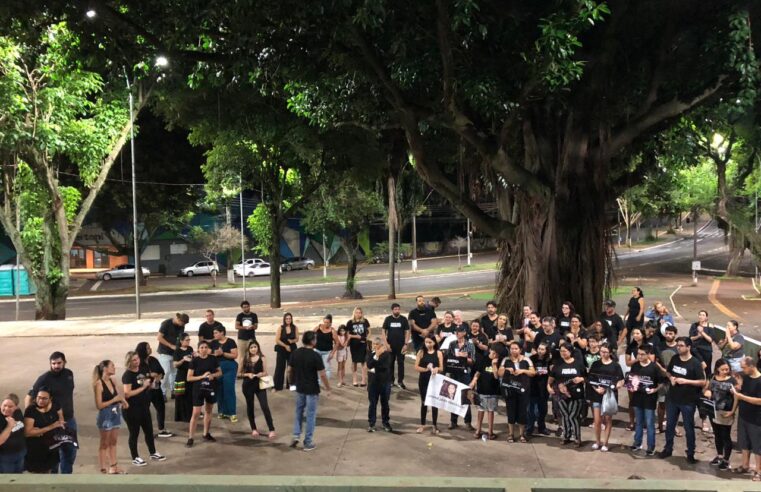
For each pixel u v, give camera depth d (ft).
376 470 27.86
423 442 31.81
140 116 134.92
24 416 24.39
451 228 237.66
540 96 47.47
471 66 42.16
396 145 91.61
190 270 181.37
